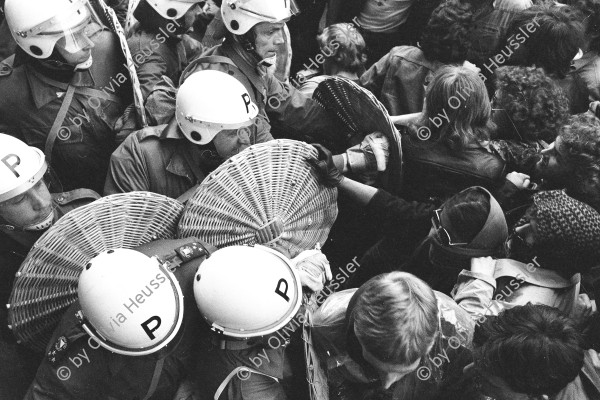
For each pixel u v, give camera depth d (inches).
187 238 105.4
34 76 122.6
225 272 93.4
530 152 125.0
